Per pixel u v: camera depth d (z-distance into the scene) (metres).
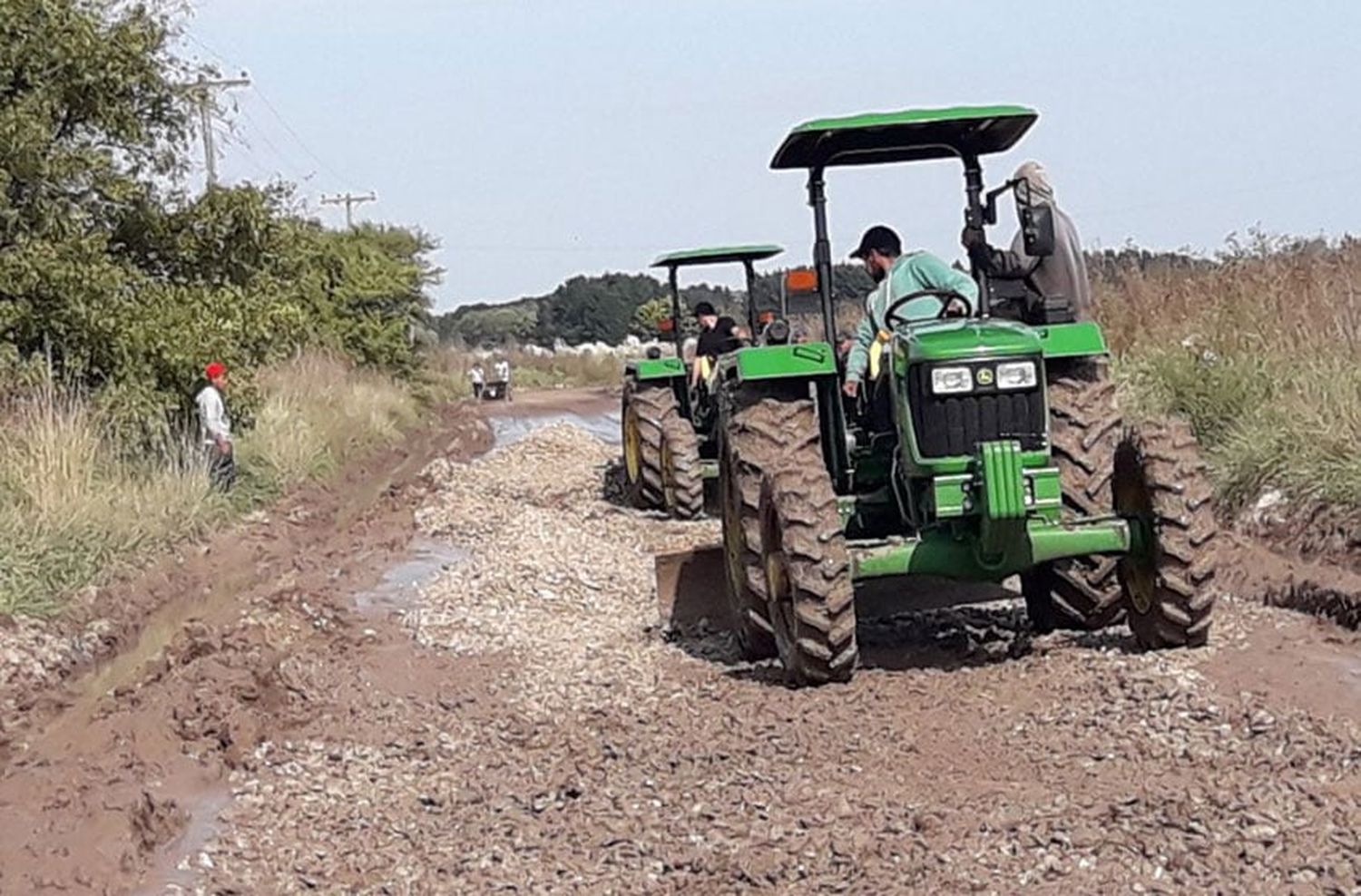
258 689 8.08
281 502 16.80
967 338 7.60
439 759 7.07
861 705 7.28
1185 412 13.30
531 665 8.82
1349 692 6.95
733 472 8.57
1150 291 17.20
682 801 6.11
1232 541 11.09
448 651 9.29
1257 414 12.51
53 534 11.73
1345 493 10.86
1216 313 15.02
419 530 15.03
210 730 7.47
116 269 15.05
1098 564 8.21
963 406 7.53
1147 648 7.82
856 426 8.52
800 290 8.69
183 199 17.02
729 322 15.73
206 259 17.16
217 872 5.73
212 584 12.26
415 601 10.84
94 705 8.48
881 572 7.61
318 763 7.07
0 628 9.89
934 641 8.62
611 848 5.66
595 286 92.88
